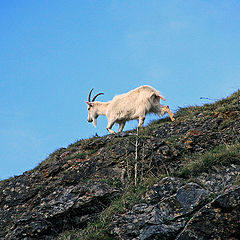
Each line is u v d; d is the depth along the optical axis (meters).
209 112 28.20
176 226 16.36
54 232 20.17
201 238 15.21
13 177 28.36
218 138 24.31
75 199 20.98
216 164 20.70
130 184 21.64
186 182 18.98
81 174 23.58
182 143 24.14
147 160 23.03
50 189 23.12
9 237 20.02
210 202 15.91
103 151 25.27
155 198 18.75
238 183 17.58
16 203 23.42
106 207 20.55
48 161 28.11
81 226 20.33
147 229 16.61
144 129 28.44
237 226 15.00
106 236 17.72
